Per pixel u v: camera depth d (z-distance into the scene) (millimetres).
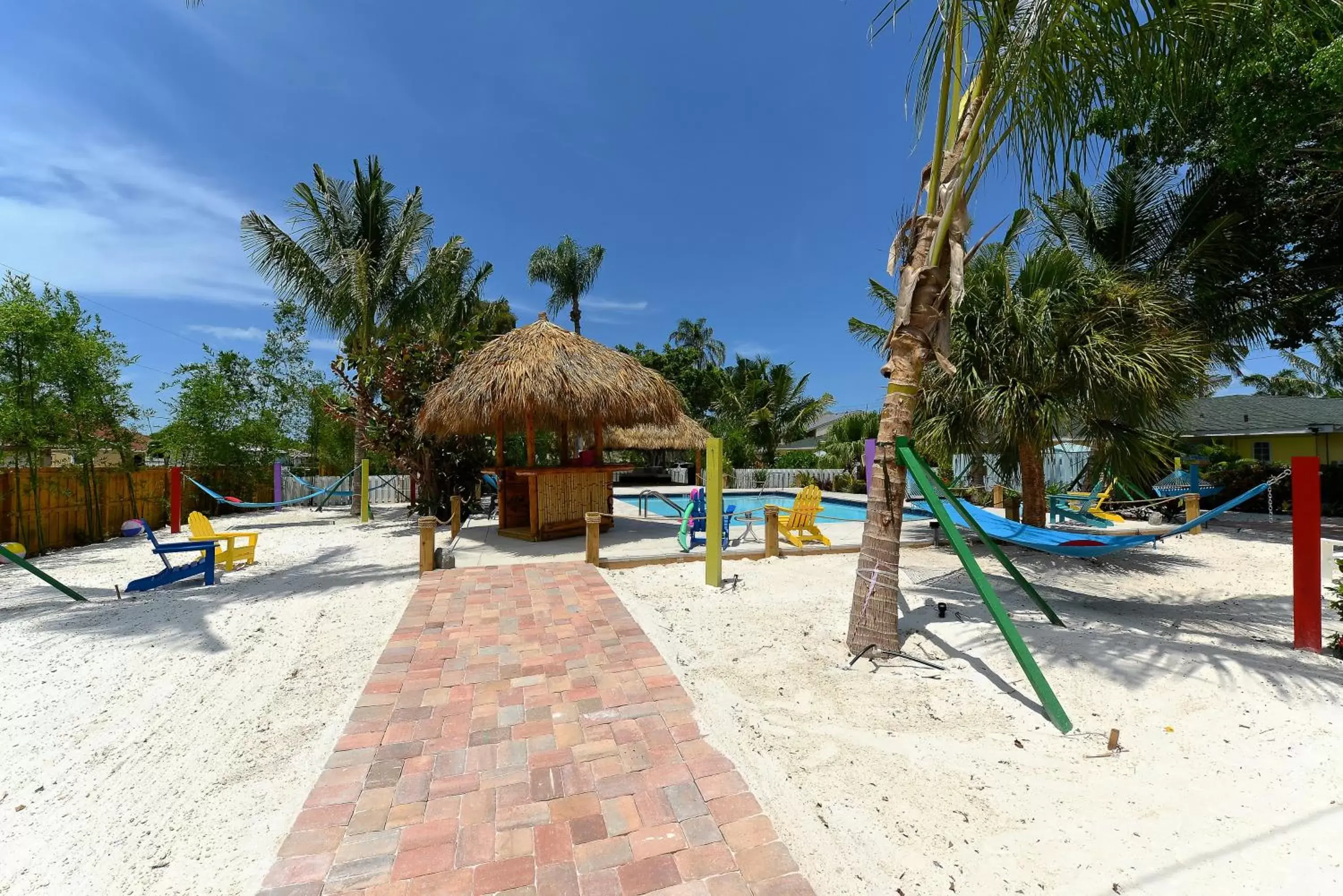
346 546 10164
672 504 12281
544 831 2297
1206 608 5715
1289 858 2131
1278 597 6137
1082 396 7496
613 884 2010
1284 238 11188
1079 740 3061
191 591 6699
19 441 9289
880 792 2604
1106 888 2014
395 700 3469
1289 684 3527
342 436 20703
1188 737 3057
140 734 3252
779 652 4383
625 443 20266
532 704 3428
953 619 5082
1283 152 8352
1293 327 11859
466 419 9094
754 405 31781
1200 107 7914
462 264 19391
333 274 16562
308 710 3520
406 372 12914
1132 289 7504
